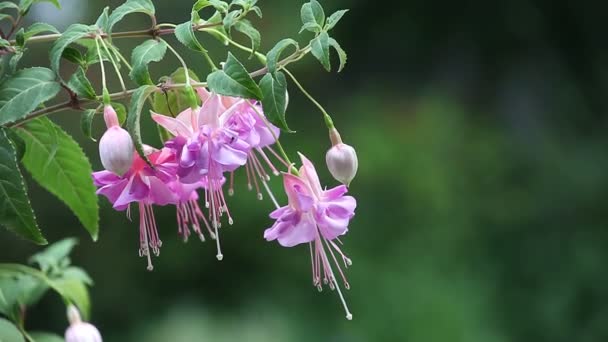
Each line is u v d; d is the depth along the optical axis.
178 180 2.55
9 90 2.54
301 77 11.64
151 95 2.90
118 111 2.68
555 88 12.66
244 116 2.61
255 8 2.68
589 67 12.80
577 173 11.80
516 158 11.87
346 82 12.10
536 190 11.64
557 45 12.81
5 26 8.49
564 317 10.81
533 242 11.27
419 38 12.46
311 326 10.44
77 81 2.56
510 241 11.24
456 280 10.66
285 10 10.85
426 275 10.60
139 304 10.41
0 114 2.50
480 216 11.29
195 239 10.44
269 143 2.76
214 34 2.71
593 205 11.59
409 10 12.33
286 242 2.73
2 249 9.40
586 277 11.02
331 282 2.78
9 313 3.26
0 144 2.60
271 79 2.53
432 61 12.51
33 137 3.19
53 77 2.57
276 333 10.33
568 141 12.34
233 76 2.45
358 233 10.88
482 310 10.50
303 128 11.44
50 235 10.02
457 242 10.95
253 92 2.44
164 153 2.53
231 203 10.05
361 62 12.30
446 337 10.13
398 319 10.28
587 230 11.45
